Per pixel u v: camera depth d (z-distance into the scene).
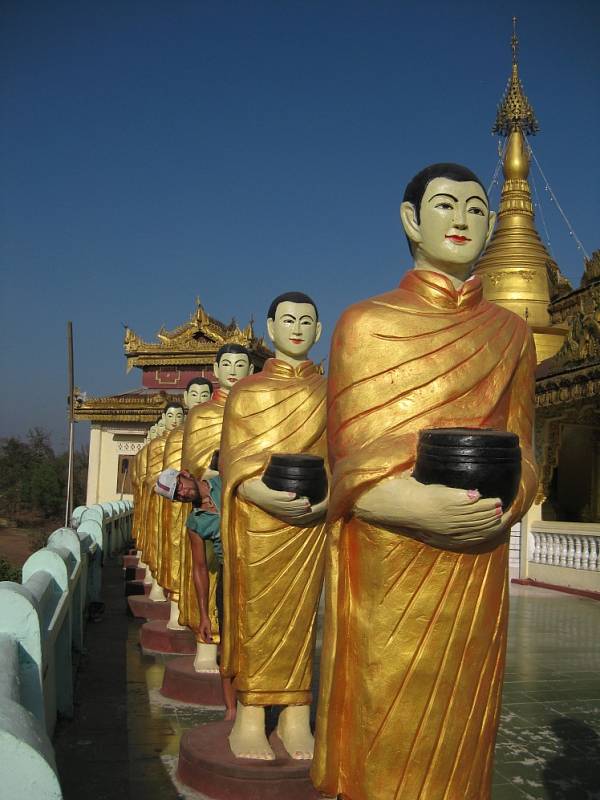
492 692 3.63
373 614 3.55
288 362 6.20
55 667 6.84
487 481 3.21
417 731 3.50
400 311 3.79
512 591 16.83
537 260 22.56
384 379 3.69
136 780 5.64
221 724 6.26
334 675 3.66
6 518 42.53
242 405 6.00
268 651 5.68
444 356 3.69
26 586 4.99
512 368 3.81
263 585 5.66
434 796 3.51
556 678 9.11
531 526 18.16
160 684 8.34
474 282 3.88
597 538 16.00
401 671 3.50
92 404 30.41
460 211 3.89
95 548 12.77
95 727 6.84
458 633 3.50
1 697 2.55
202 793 5.40
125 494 30.75
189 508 10.14
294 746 5.65
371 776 3.53
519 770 6.07
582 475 20.11
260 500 5.43
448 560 3.47
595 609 14.39
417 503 3.28
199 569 7.29
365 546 3.59
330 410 3.91
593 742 6.78
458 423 3.64
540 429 18.39
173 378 30.97
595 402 15.86
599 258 18.38
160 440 13.59
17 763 2.24
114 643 10.48
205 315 30.09
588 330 15.18
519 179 23.31
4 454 50.28
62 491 43.97
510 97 23.67
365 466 3.46
